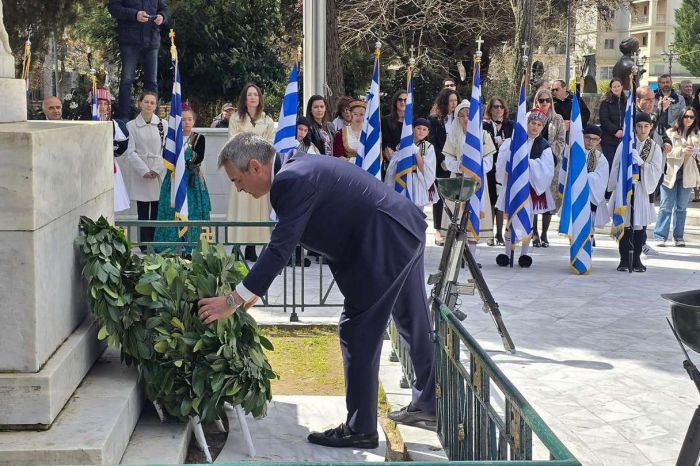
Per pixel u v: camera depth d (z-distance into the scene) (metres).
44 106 8.61
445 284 5.82
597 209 10.63
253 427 4.79
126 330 4.22
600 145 11.88
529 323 7.47
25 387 3.64
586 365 6.25
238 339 4.42
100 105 9.79
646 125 9.82
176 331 4.21
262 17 19.56
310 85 11.14
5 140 3.57
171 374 4.21
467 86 23.05
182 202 9.40
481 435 3.55
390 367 6.13
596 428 5.03
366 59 25.34
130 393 4.10
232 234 9.84
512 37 24.84
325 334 6.97
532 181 10.00
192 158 9.75
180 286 4.26
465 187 5.67
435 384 4.80
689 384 5.84
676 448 4.74
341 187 4.16
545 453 4.61
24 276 3.63
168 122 9.83
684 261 10.66
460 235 5.84
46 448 3.48
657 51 65.50
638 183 9.79
